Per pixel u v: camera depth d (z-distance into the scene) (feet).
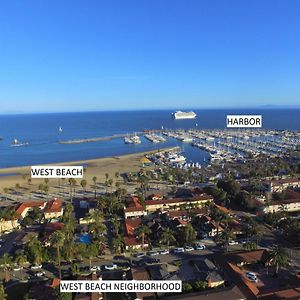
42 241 522.47
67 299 358.84
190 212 627.46
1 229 596.29
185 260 464.65
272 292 367.66
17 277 435.12
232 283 395.14
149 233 541.75
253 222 555.28
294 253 482.69
